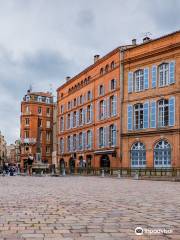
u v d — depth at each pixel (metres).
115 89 47.06
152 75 42.28
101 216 8.85
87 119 55.78
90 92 54.91
